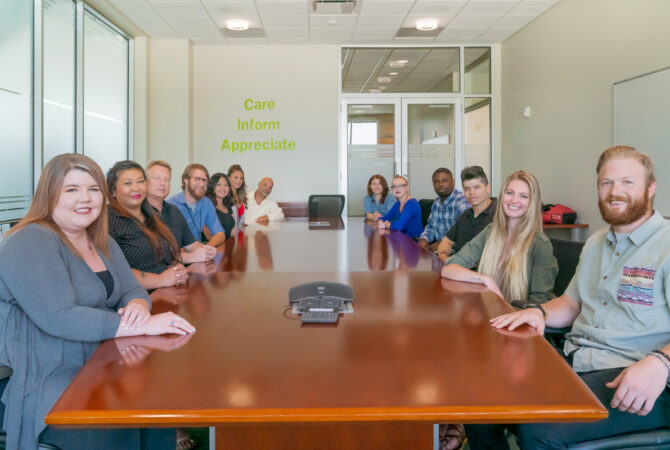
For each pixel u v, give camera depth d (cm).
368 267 233
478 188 321
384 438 109
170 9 564
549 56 582
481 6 566
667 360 123
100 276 156
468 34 671
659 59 409
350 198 742
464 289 182
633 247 156
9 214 420
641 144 431
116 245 171
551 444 130
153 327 128
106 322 127
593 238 176
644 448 129
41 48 450
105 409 86
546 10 582
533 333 128
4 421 130
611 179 156
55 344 134
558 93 565
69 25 511
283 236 390
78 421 84
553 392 92
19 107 432
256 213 586
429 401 88
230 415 84
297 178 729
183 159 683
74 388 95
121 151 644
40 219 144
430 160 744
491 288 185
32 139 450
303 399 90
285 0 543
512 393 92
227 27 630
